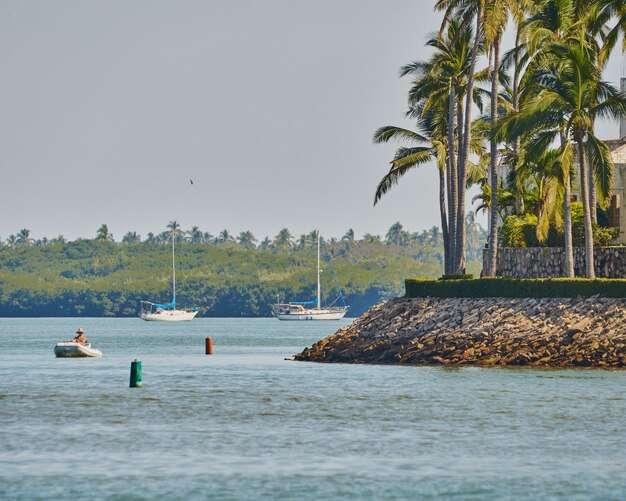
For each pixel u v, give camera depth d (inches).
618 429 5511.8
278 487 4207.7
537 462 4682.6
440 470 4515.3
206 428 5644.7
